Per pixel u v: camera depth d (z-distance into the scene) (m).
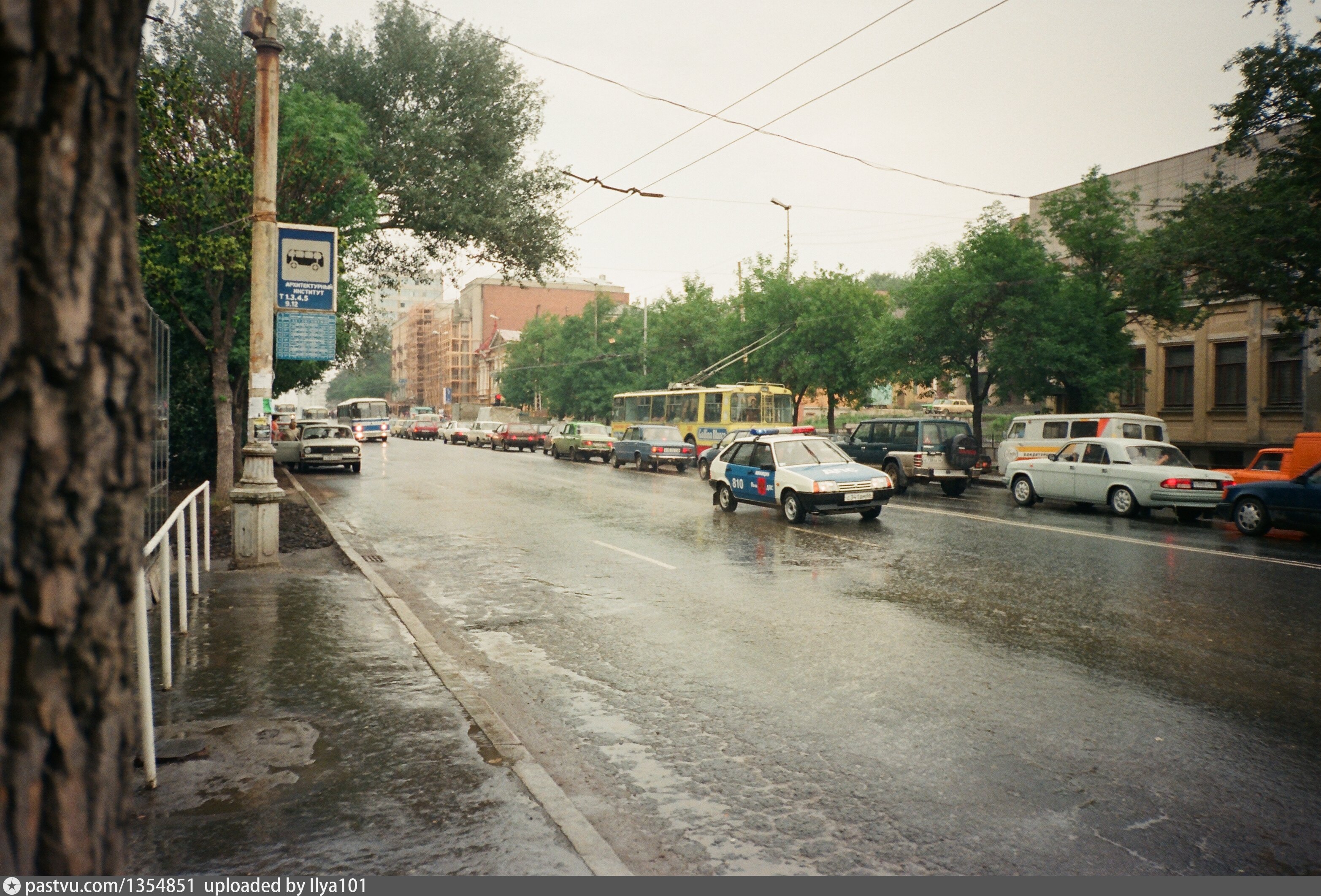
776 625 7.98
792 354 37.16
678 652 7.12
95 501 1.31
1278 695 5.94
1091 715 5.55
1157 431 21.28
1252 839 3.91
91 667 1.32
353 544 13.31
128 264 1.40
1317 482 13.53
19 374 1.23
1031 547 12.55
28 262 1.24
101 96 1.31
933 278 26.97
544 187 26.55
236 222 14.39
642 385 52.56
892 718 5.51
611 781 4.59
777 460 16.36
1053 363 24.48
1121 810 4.20
